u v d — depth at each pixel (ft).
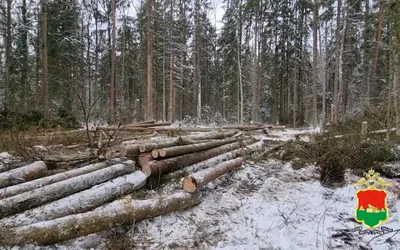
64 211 10.13
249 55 83.25
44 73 43.96
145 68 62.59
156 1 61.67
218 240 10.07
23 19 55.93
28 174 12.28
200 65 82.64
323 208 12.67
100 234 9.93
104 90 81.41
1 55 56.24
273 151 25.43
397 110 23.81
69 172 12.62
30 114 33.40
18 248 8.36
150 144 14.82
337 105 49.06
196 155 17.04
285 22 75.61
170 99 65.00
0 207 9.75
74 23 61.93
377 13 46.11
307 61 79.92
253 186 16.31
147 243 9.82
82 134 23.77
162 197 11.88
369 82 56.75
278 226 10.90
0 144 17.83
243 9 73.26
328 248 9.35
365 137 19.13
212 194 14.64
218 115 75.46
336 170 15.30
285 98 85.35
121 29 79.30
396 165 16.65
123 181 12.59
